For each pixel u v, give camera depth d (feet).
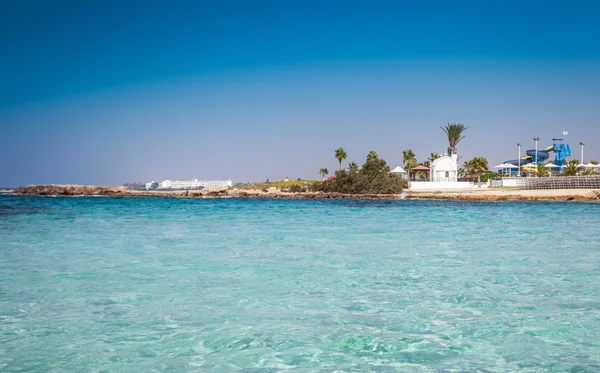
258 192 405.18
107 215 123.13
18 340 22.59
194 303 29.63
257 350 21.36
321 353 20.98
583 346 21.77
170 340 22.66
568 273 39.27
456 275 38.63
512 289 33.50
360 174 358.02
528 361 19.93
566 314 26.99
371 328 24.53
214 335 23.40
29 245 58.08
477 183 388.78
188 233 74.28
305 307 28.73
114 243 60.54
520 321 25.70
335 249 54.95
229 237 68.33
